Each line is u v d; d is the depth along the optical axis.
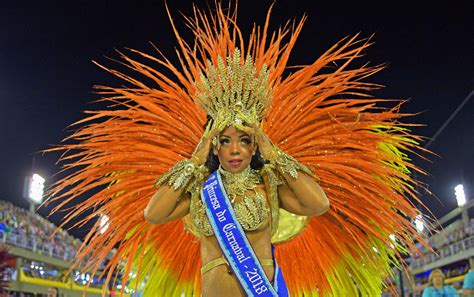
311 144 2.86
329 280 2.96
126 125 2.91
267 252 2.46
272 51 3.04
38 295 20.80
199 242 2.94
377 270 2.94
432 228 2.84
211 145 2.53
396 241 2.94
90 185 2.78
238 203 2.46
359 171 2.76
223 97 2.46
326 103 2.96
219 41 3.05
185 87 3.05
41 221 24.89
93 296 25.97
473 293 6.41
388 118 2.93
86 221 2.76
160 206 2.40
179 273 3.01
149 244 3.00
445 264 15.30
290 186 2.46
